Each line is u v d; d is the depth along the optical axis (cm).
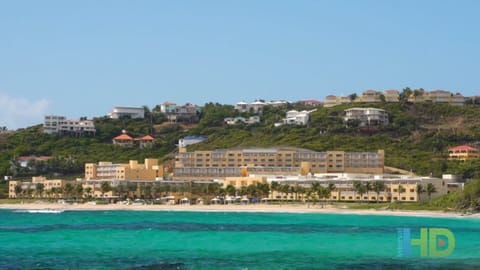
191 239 18550
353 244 17300
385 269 12962
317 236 19538
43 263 13700
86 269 12938
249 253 15350
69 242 17688
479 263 13688
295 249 16175
